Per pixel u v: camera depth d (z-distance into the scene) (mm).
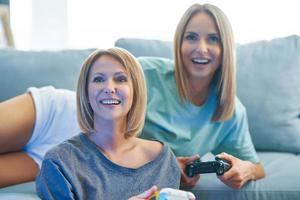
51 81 1514
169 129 1265
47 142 1334
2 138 1203
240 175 1155
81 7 2016
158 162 1081
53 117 1317
